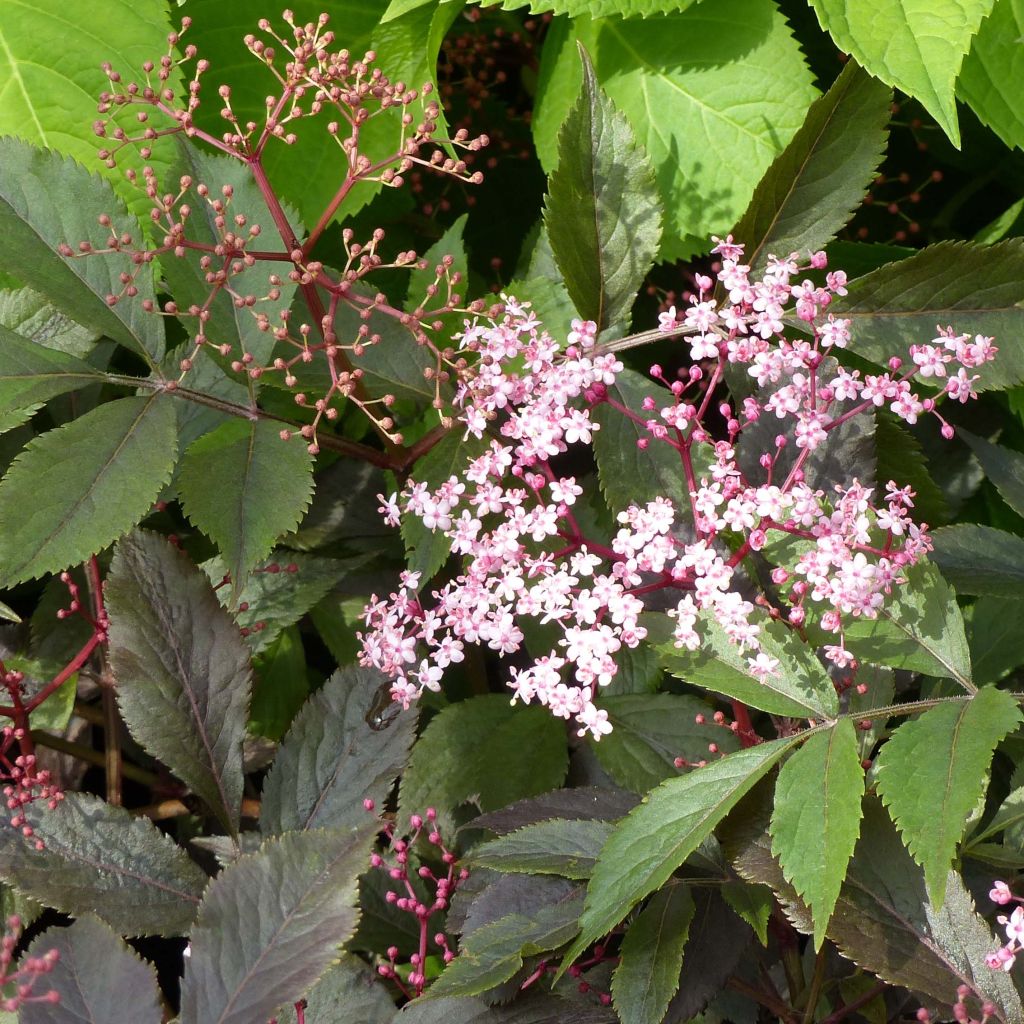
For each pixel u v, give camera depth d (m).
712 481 0.33
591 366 0.31
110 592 0.32
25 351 0.31
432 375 0.32
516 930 0.28
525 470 0.35
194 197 0.33
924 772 0.25
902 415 0.30
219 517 0.30
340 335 0.34
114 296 0.31
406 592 0.31
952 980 0.27
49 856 0.32
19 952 0.34
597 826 0.29
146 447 0.30
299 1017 0.29
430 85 0.35
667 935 0.28
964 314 0.33
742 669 0.29
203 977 0.26
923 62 0.32
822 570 0.28
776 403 0.30
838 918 0.28
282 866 0.27
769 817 0.29
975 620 0.34
